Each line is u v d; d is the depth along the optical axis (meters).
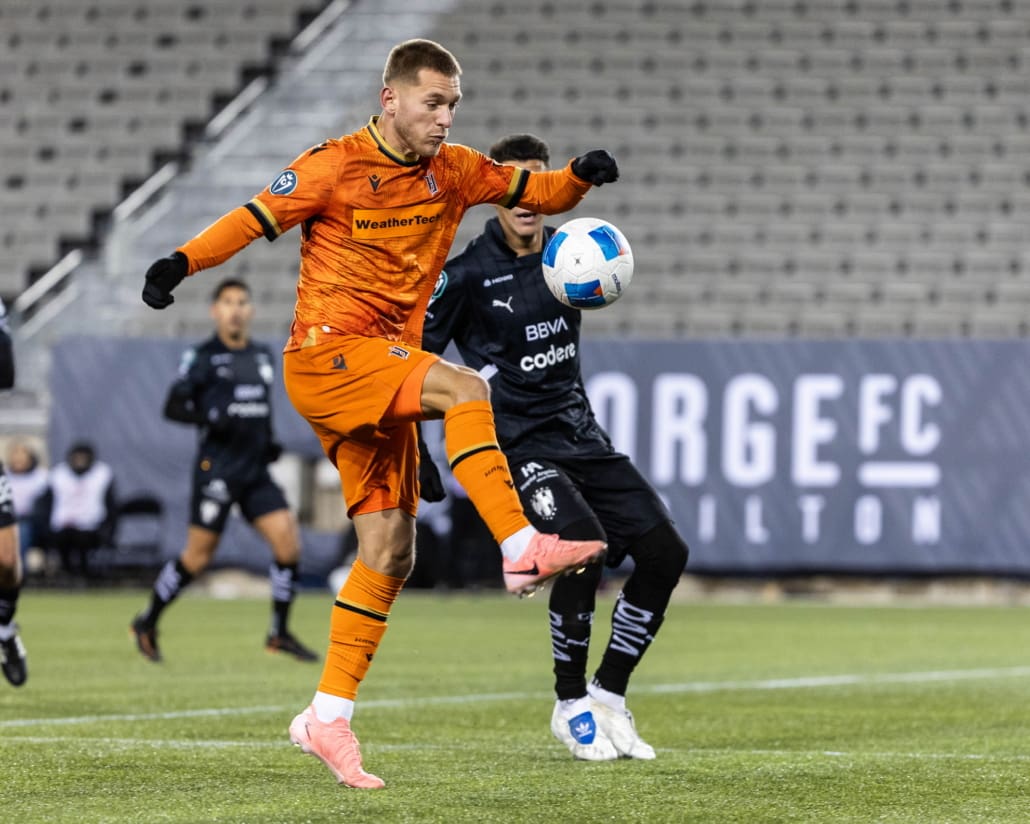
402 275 15.84
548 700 27.02
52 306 80.44
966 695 28.47
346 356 15.33
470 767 17.66
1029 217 79.50
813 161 82.62
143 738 20.62
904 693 28.86
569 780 16.38
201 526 34.75
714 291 77.44
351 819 13.70
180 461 67.06
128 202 84.75
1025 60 85.88
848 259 78.19
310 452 66.12
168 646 40.41
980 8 87.69
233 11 92.06
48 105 88.81
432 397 14.91
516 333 19.47
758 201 81.19
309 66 90.75
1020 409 62.16
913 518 62.69
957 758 18.59
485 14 91.25
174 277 14.74
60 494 65.75
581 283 18.27
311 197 15.32
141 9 92.56
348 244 15.57
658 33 88.81
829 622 51.41
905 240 78.88
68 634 44.16
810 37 87.62
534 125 86.19
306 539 66.31
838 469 63.19
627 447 64.56
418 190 15.78
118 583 67.94
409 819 13.71
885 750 19.91
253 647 40.28
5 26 92.56
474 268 19.61
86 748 19.20
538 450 19.42
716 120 84.88
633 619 18.98
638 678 32.12
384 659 36.81
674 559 19.00
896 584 63.53
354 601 15.86
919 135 83.19
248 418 34.88
